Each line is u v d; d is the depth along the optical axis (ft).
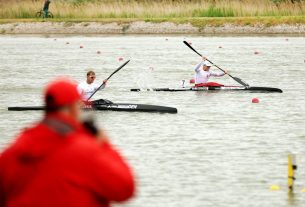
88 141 76.33
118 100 323.78
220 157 195.83
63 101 78.18
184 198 153.17
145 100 322.55
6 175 77.25
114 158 76.89
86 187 75.46
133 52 599.57
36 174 76.23
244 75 423.23
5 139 227.81
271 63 491.72
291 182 159.22
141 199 152.46
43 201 75.87
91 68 474.08
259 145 212.84
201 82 358.02
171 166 184.55
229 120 262.47
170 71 452.76
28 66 485.56
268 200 151.33
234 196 154.40
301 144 214.69
